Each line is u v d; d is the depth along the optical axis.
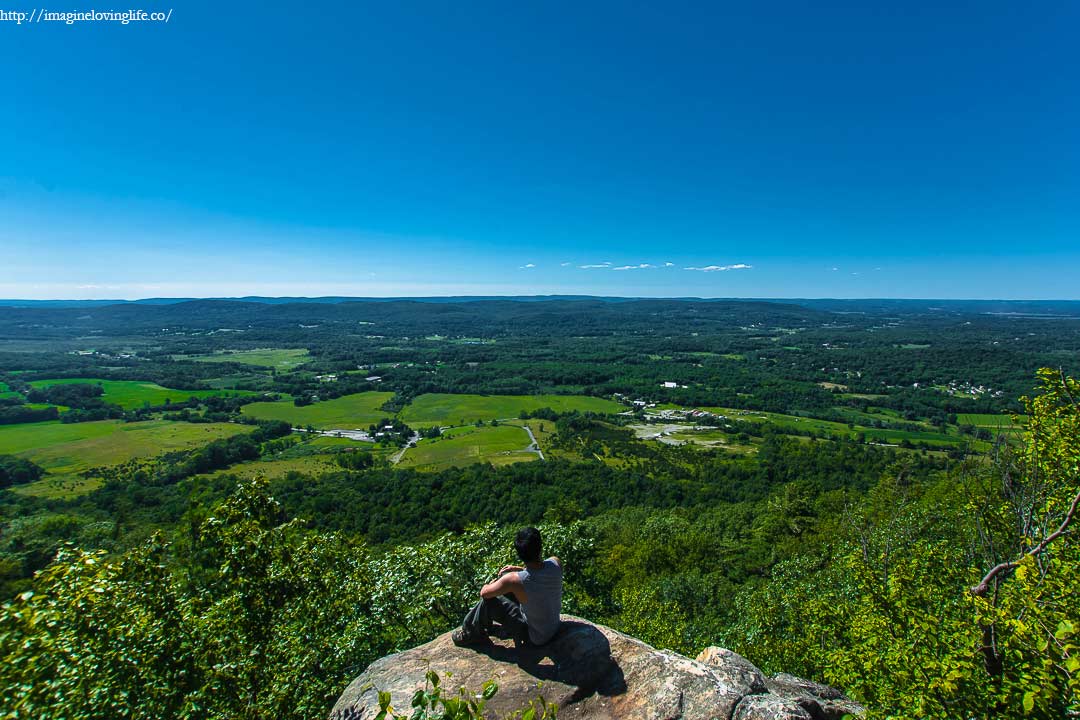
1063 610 5.04
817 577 19.84
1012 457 7.27
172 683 6.42
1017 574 5.36
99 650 6.04
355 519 56.22
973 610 6.37
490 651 5.33
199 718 6.60
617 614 22.95
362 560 11.84
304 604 9.52
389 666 5.32
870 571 8.45
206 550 8.98
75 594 6.35
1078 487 6.48
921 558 9.38
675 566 39.88
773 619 18.25
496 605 5.36
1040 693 4.44
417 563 14.20
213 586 8.98
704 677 4.38
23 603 6.12
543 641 5.16
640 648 4.93
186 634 6.91
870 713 5.67
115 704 5.81
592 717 4.24
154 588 7.04
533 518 57.09
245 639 8.28
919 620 6.72
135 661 6.22
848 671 8.88
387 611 12.10
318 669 9.17
